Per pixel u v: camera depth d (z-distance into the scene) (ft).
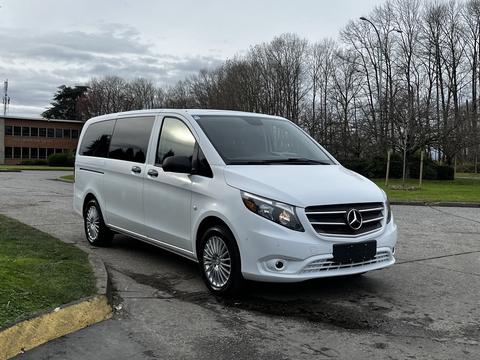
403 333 15.61
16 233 27.04
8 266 19.15
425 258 26.50
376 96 162.40
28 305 15.24
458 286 21.02
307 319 16.69
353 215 17.75
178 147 21.39
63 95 349.00
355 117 135.44
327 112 164.14
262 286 20.21
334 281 21.24
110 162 25.82
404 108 97.81
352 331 15.70
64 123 266.36
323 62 197.88
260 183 17.81
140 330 15.49
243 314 17.07
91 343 14.43
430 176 110.42
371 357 13.79
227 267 18.35
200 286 20.26
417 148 104.99
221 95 193.67
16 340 13.65
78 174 29.25
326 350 14.21
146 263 23.94
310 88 197.67
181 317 16.70
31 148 257.14
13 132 251.60
